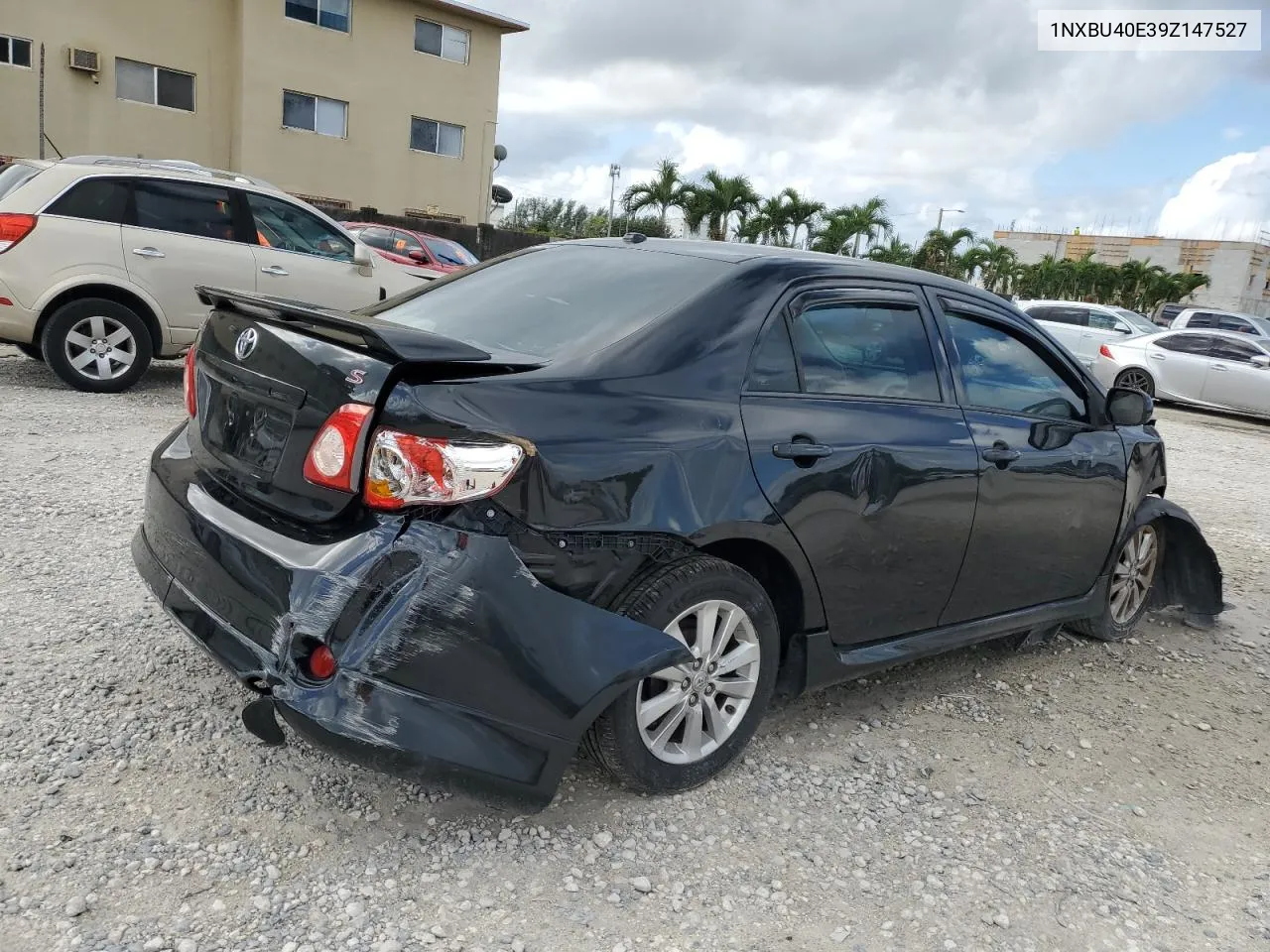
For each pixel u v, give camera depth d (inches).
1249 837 126.0
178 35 974.4
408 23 1077.1
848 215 1381.6
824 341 127.5
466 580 93.7
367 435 95.7
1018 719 152.6
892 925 100.2
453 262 641.0
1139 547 185.6
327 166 1058.1
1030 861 114.5
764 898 101.8
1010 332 156.0
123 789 106.1
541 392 100.8
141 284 305.4
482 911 94.7
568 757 99.9
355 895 94.6
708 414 111.5
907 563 134.3
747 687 119.7
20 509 190.2
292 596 94.4
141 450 245.8
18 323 294.0
